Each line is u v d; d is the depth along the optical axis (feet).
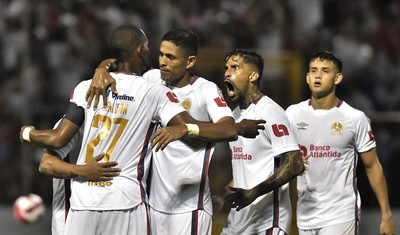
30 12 138.51
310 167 75.61
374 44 149.48
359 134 75.36
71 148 66.64
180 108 65.10
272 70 117.29
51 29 139.64
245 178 71.41
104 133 64.23
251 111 71.00
